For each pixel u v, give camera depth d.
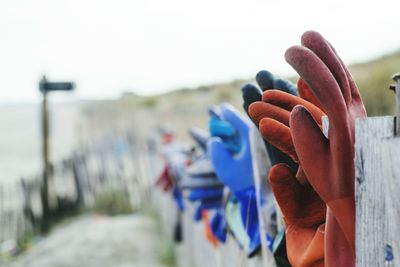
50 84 13.23
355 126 1.02
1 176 23.23
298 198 1.32
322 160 1.10
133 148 18.20
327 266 1.15
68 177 15.49
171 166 5.74
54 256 10.17
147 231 11.38
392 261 0.95
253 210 2.11
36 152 36.72
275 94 1.35
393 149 0.94
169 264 8.27
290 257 1.34
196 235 4.86
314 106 1.34
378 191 0.97
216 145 2.11
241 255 2.48
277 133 1.27
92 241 10.84
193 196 2.94
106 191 15.83
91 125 37.12
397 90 0.93
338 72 1.14
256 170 1.86
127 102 39.66
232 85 20.22
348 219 1.07
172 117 21.22
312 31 1.17
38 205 14.01
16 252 10.91
